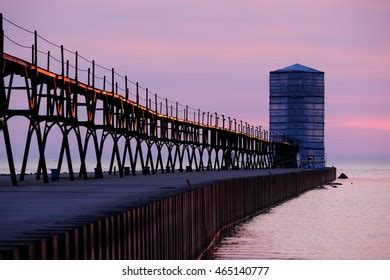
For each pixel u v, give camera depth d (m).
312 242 88.38
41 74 80.75
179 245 56.75
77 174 129.75
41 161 81.12
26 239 24.70
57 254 25.94
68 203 46.78
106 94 110.12
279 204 169.38
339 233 99.38
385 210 147.25
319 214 136.75
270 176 157.88
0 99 69.56
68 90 90.50
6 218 35.47
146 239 42.38
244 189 122.56
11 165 71.06
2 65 68.94
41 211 39.97
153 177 116.88
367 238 93.31
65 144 91.00
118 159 116.69
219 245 84.81
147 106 143.25
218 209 91.56
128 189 66.56
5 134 70.81
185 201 60.81
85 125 100.31
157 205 46.62
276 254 77.50
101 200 49.88
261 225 111.88
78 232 28.59
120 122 122.56
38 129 80.12
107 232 33.34
